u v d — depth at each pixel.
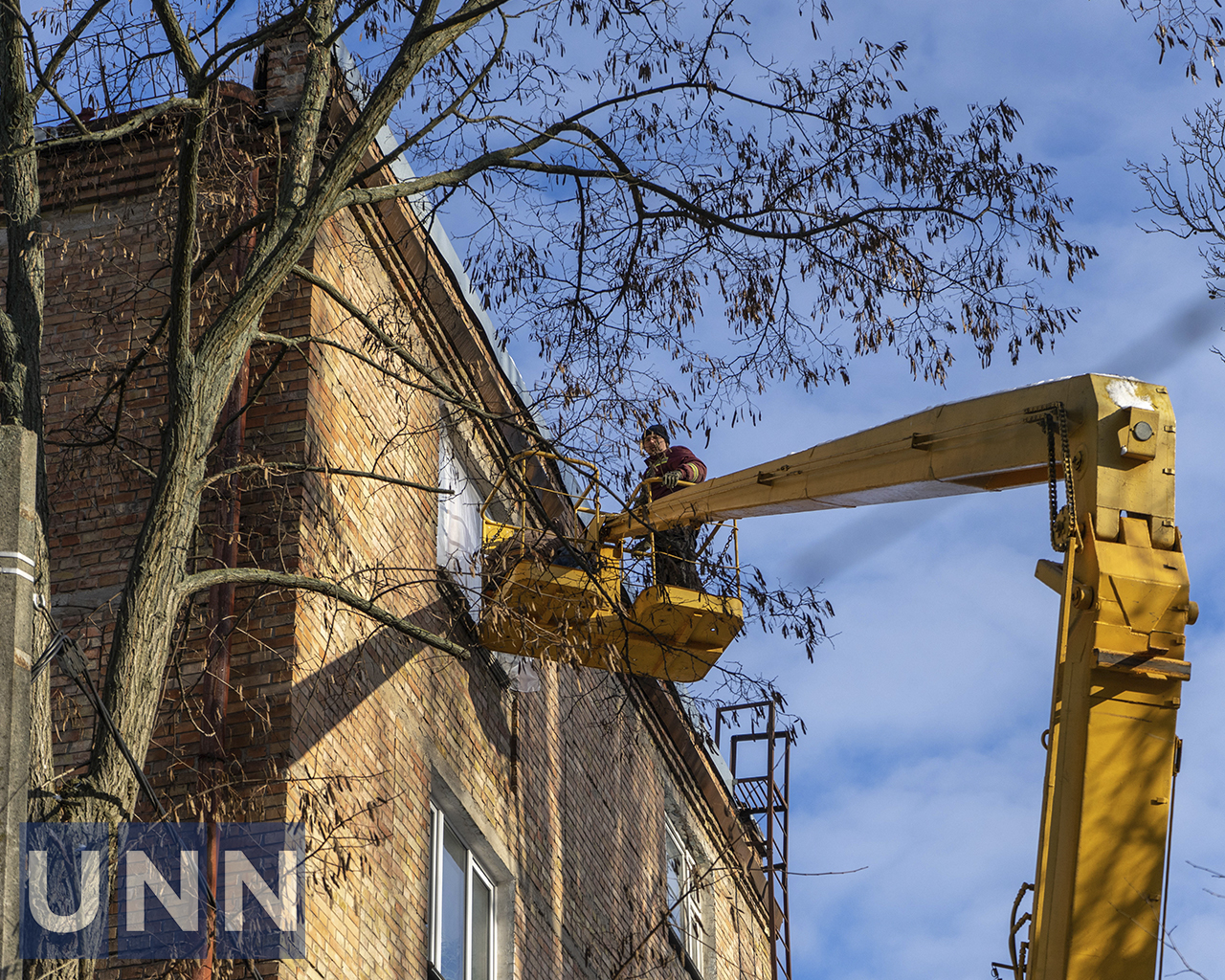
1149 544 8.61
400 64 9.00
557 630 12.95
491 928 13.81
